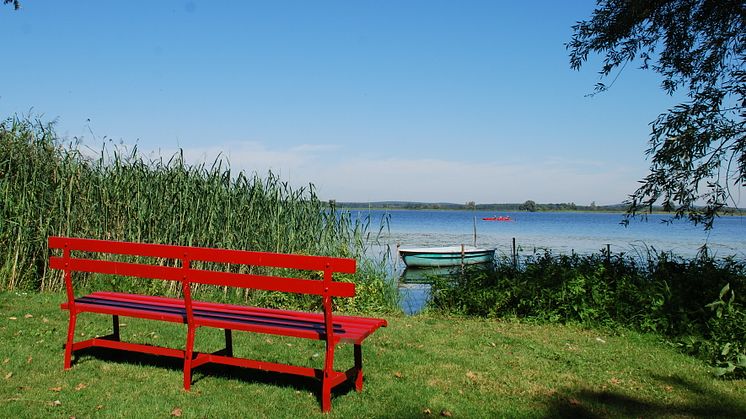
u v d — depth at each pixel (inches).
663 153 328.8
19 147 428.1
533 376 233.5
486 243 1579.7
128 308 218.2
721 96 323.0
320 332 185.5
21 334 272.2
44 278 410.3
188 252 197.6
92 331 283.4
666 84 408.8
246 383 210.4
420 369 238.5
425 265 938.1
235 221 448.8
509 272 423.5
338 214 477.7
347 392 204.2
